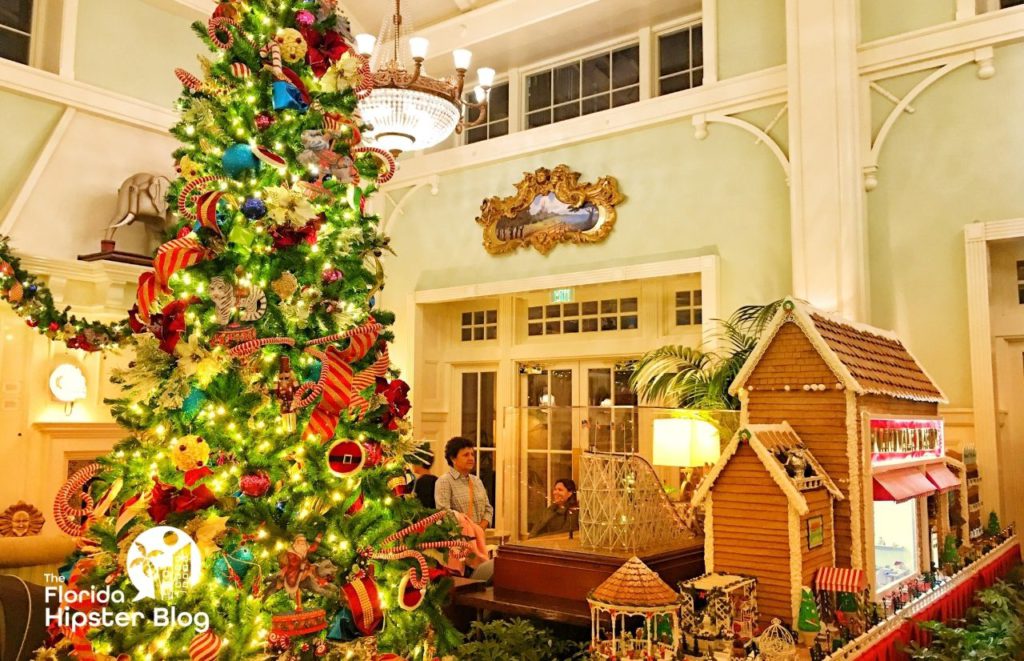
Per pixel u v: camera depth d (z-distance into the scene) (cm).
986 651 294
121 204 654
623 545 352
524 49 794
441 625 276
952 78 564
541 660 324
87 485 281
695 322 708
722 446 434
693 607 287
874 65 590
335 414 263
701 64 706
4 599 333
